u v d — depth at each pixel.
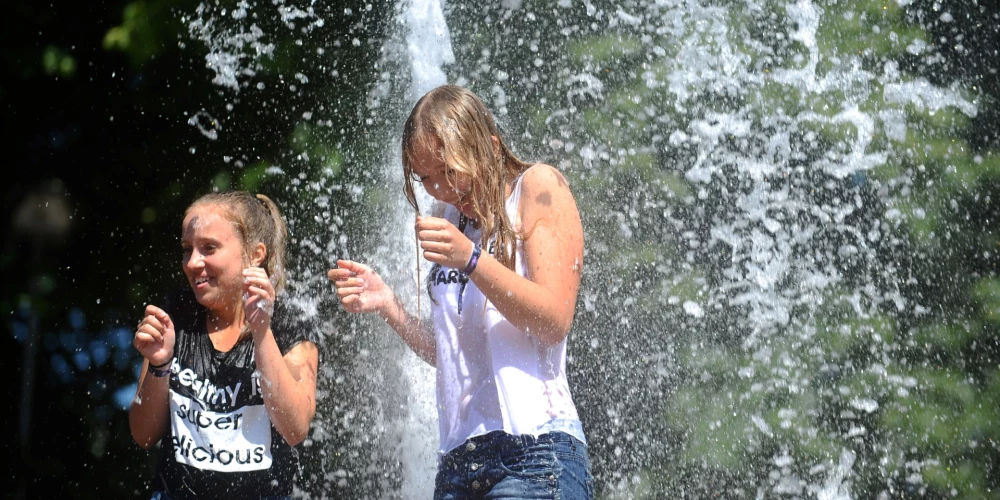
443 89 4.61
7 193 10.94
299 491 7.01
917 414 8.88
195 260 4.91
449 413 4.44
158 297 10.73
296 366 4.97
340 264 4.84
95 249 10.80
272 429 4.87
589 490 4.33
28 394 10.73
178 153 10.41
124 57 10.59
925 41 9.18
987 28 9.27
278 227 5.23
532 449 4.22
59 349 10.80
